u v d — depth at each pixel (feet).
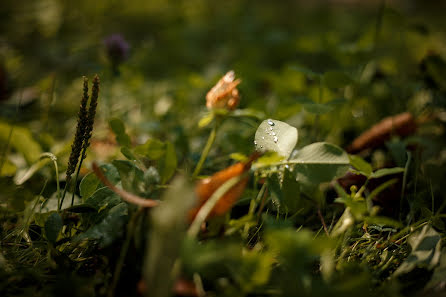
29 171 1.15
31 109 1.68
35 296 0.95
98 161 1.23
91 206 1.01
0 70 1.65
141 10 3.85
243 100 1.59
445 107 1.37
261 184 1.16
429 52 1.46
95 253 1.01
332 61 2.23
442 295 0.94
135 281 0.96
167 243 0.89
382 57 1.89
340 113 1.47
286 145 1.03
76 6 3.19
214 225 0.99
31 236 1.09
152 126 1.43
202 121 1.07
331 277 0.95
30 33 2.74
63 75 2.00
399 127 1.30
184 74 2.09
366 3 5.63
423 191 1.14
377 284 0.98
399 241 1.07
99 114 1.65
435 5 4.68
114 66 1.73
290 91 1.71
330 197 1.17
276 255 0.99
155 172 0.99
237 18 3.76
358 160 1.04
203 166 1.21
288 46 2.68
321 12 4.64
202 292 0.93
